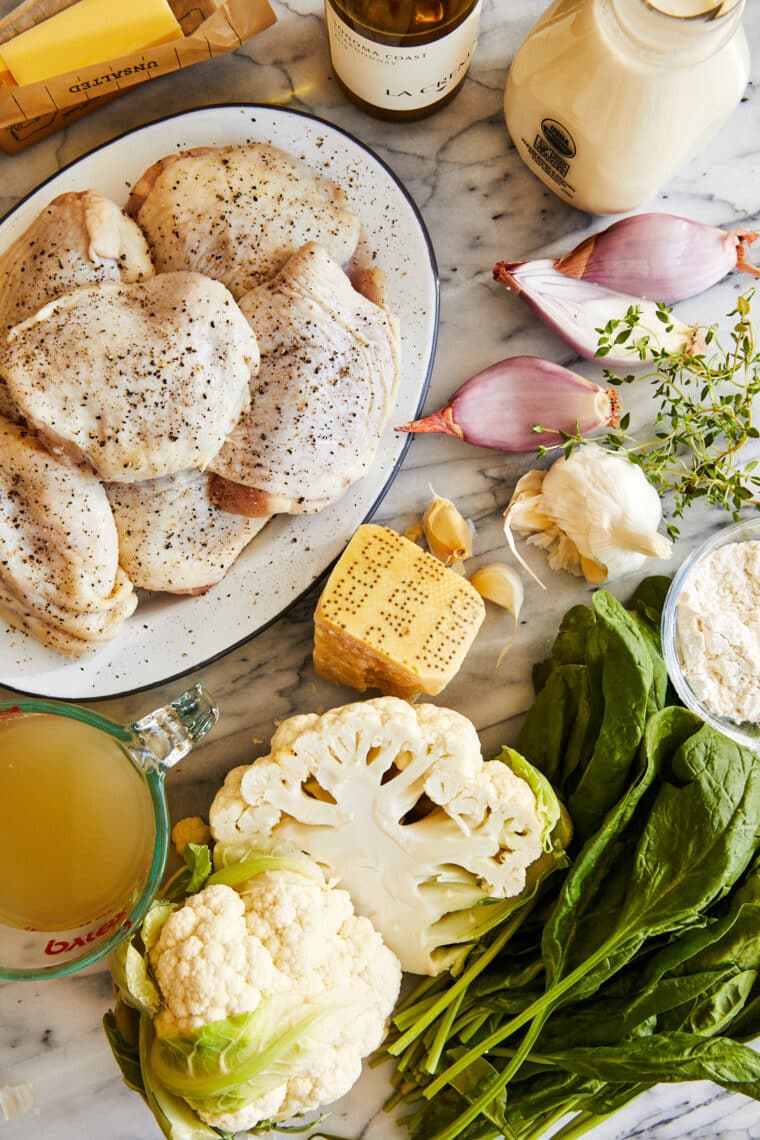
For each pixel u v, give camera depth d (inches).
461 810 26.5
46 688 27.1
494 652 28.9
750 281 29.1
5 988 28.3
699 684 27.3
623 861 26.6
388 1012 27.2
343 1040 26.3
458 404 27.8
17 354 24.6
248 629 27.4
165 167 26.4
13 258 26.0
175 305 24.9
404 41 25.1
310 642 28.6
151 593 27.7
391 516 28.8
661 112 24.9
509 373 27.8
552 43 25.0
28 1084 28.4
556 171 27.5
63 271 25.5
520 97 26.5
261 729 28.6
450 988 27.4
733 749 25.9
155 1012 25.7
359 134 28.7
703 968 26.7
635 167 26.1
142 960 25.9
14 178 28.5
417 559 26.9
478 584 28.5
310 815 26.8
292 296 25.6
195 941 25.5
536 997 27.0
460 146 28.7
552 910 27.3
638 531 27.4
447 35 25.2
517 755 26.7
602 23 23.9
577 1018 27.0
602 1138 29.2
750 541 27.9
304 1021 25.6
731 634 27.2
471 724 27.2
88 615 26.1
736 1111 29.0
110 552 25.8
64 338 24.7
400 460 27.5
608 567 28.2
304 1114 28.1
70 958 26.3
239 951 25.5
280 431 25.9
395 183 27.1
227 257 26.2
